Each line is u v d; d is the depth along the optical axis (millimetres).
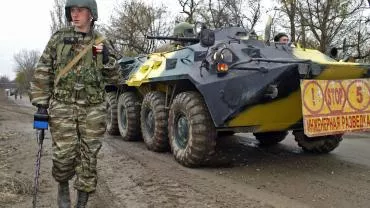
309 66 5148
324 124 5340
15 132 9805
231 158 6641
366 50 14984
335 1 14852
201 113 5762
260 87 5215
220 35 6562
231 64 5531
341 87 5500
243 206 4195
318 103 5312
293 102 5602
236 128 5762
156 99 7051
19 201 4238
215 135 5797
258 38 6781
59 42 3480
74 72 3445
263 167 6066
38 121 3441
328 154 7074
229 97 5406
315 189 4875
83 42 3484
